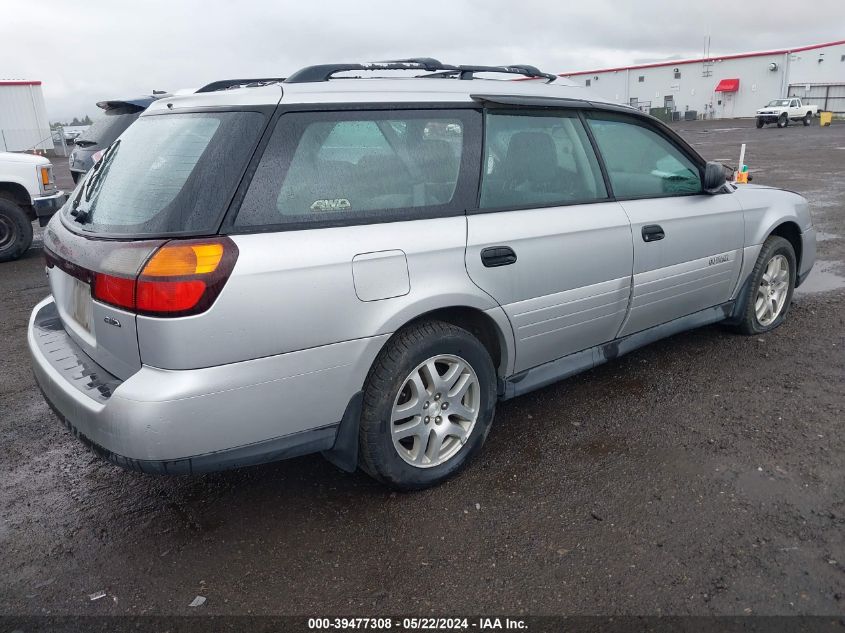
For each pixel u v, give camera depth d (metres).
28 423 4.07
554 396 4.17
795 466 3.24
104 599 2.54
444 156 3.14
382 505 3.08
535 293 3.37
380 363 2.92
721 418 3.77
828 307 5.70
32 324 3.51
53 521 3.05
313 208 2.72
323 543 2.82
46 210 9.05
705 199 4.33
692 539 2.75
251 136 2.64
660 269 4.01
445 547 2.77
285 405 2.65
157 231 2.51
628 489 3.12
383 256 2.81
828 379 4.21
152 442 2.43
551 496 3.10
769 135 33.09
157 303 2.39
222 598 2.53
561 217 3.48
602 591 2.48
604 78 66.75
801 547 2.67
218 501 3.17
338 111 2.87
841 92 54.00
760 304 4.96
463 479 3.27
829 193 12.39
